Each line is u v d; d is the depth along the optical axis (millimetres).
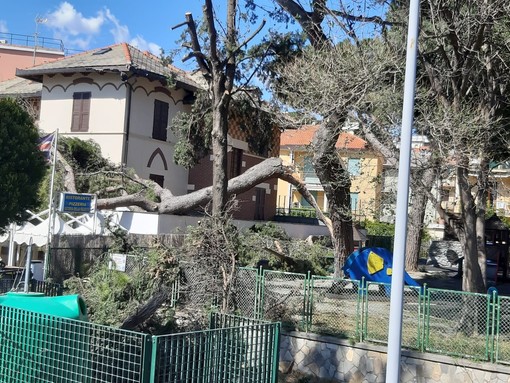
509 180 24203
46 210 19688
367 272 16656
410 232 29812
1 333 7605
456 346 11688
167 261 14055
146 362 6594
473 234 13617
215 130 18969
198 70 20328
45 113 29703
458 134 12805
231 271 14258
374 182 17625
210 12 18312
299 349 13266
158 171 29875
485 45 15914
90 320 11250
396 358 6641
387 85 14734
